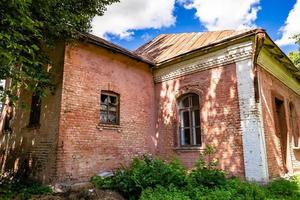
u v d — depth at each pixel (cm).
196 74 962
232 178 730
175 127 1002
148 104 1072
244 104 801
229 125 830
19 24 514
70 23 706
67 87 792
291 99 1157
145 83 1078
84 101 831
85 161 794
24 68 637
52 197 624
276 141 862
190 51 941
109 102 930
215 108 880
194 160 913
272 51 891
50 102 812
